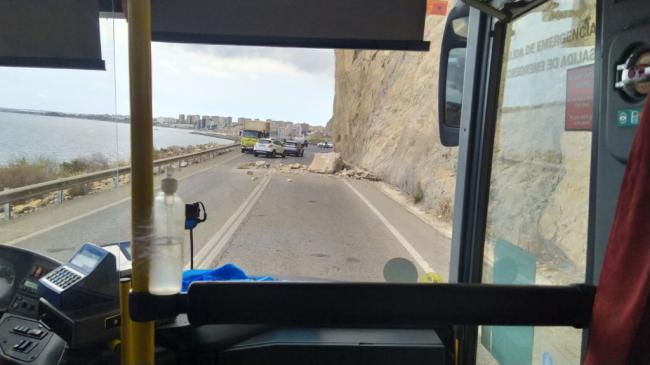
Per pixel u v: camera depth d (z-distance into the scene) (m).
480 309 1.25
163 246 1.28
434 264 3.14
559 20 1.54
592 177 1.30
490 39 1.87
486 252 1.98
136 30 1.22
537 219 1.65
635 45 1.11
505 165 1.86
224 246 4.23
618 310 0.95
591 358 1.02
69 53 1.83
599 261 1.25
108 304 1.64
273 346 1.85
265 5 2.11
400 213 6.38
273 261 3.83
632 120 1.12
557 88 1.56
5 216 2.66
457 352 1.99
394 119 14.02
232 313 1.25
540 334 1.63
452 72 2.09
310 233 4.86
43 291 1.66
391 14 2.14
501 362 1.86
